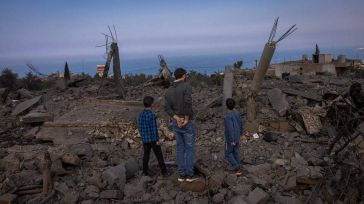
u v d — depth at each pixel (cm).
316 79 1698
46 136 998
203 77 2039
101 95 1468
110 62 1441
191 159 745
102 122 1025
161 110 1159
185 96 723
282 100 1142
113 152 920
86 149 891
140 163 870
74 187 757
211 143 967
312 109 1076
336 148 905
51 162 776
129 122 1029
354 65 3088
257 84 1035
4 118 1228
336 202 713
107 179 761
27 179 775
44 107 1297
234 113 780
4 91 1559
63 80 1709
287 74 2184
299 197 744
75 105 1285
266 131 1030
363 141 802
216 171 804
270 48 978
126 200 727
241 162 860
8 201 709
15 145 973
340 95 1066
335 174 760
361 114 929
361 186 724
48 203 712
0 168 820
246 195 718
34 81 2277
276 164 822
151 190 755
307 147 931
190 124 742
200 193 742
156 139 779
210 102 1205
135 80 2112
